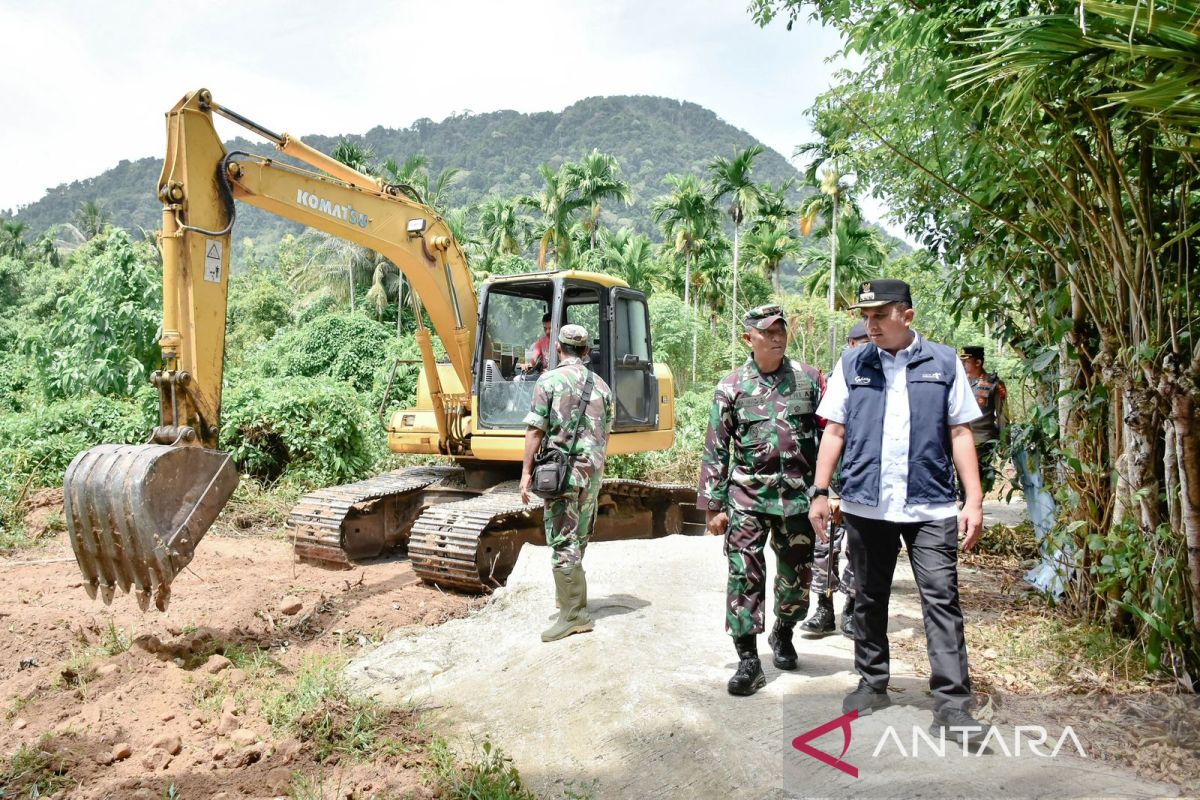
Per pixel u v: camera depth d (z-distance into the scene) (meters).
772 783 3.06
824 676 4.07
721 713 3.64
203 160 5.08
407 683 4.47
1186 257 3.96
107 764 3.48
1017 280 5.33
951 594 3.31
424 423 7.83
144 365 13.01
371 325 20.98
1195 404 3.74
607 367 7.26
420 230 6.92
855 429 3.46
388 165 36.28
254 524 8.97
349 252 38.88
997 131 4.13
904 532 3.44
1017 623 4.88
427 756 3.52
